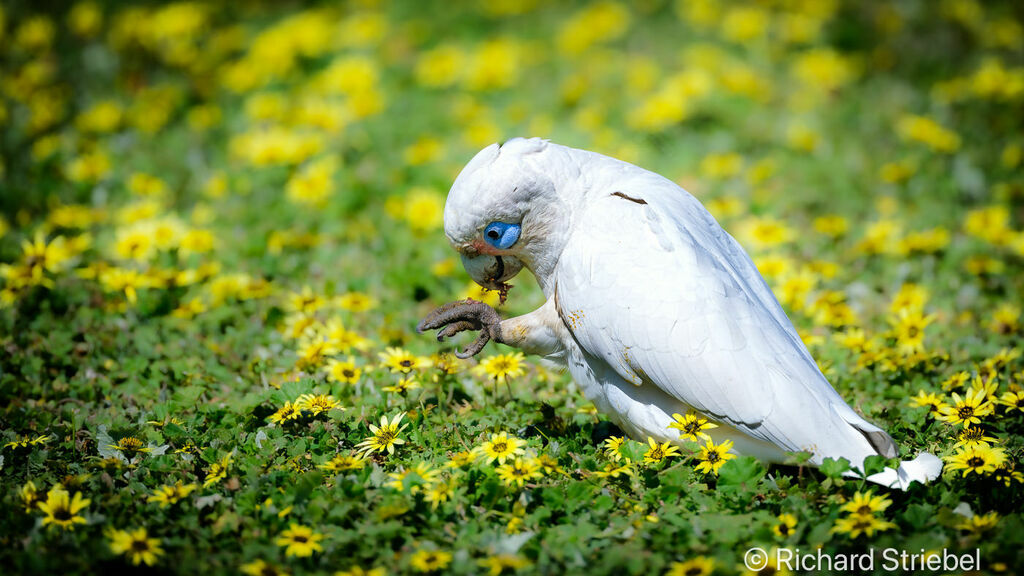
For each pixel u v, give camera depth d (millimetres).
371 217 13531
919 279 11820
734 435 7359
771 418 6938
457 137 15961
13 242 12500
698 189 14141
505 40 19688
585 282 7402
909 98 17562
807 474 7527
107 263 12133
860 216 13648
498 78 17656
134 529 6879
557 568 6535
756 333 7098
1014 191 14062
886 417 8727
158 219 12555
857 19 20781
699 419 7289
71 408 9031
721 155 14711
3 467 7797
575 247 7508
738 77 16875
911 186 14359
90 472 7777
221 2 21953
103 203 14125
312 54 19203
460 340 10320
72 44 19953
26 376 9492
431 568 6434
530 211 7512
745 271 7758
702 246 7375
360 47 19672
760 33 19281
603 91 17453
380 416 8430
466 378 9578
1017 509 7230
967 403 7949
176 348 10070
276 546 6691
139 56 19406
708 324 7023
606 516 7125
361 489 7176
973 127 16469
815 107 17047
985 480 7375
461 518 7129
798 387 6992
